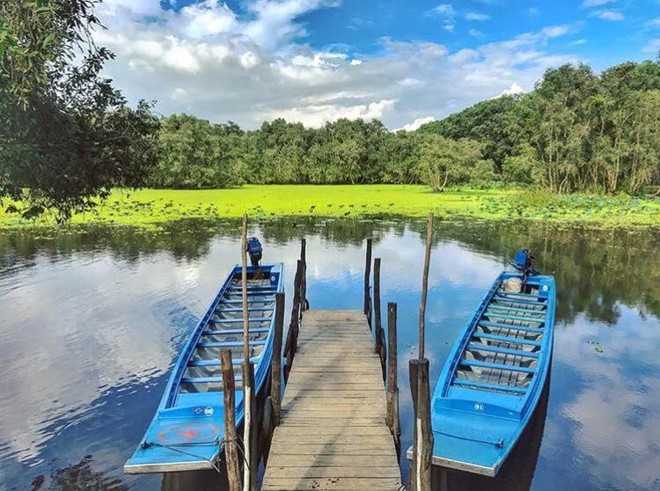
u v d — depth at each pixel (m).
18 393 7.57
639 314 11.41
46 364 8.54
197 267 15.20
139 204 28.33
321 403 6.53
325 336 8.79
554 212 27.52
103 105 7.03
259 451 6.18
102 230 20.89
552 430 6.72
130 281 13.64
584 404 7.37
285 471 5.17
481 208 29.22
